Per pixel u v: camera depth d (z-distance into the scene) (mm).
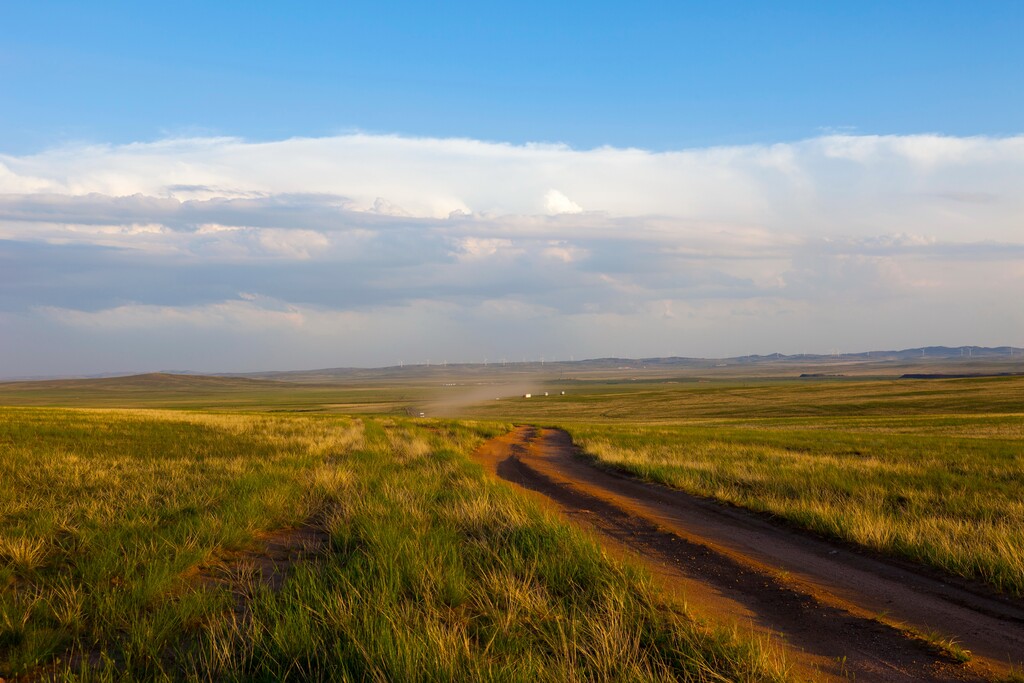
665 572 8836
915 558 9625
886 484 17172
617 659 5254
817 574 8930
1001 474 19625
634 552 10078
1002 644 6207
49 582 7227
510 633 5809
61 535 9562
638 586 7250
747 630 6457
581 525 12289
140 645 5348
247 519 10539
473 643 5645
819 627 6688
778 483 17312
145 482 14562
